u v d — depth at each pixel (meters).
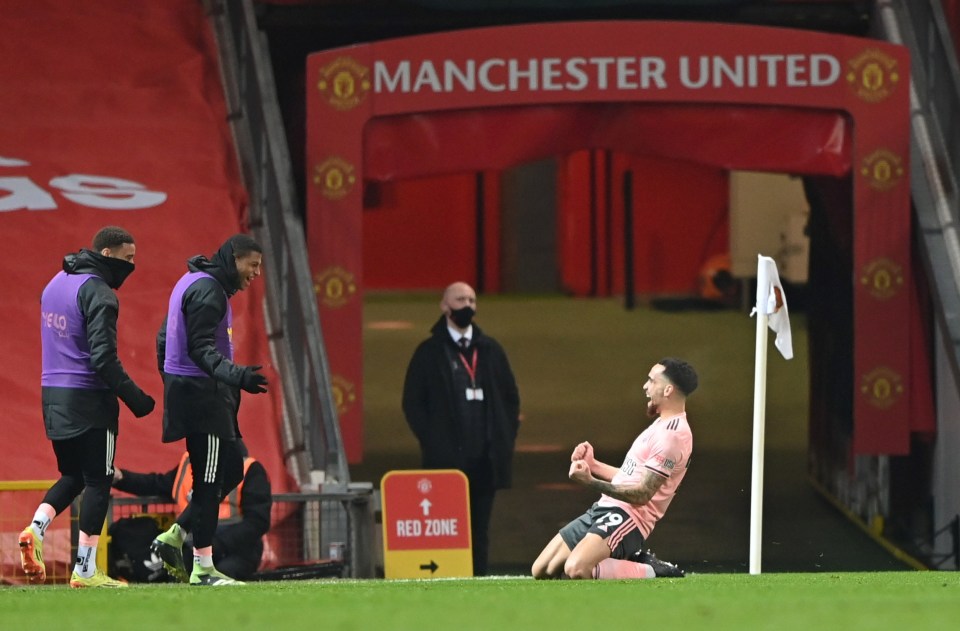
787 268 97.31
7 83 48.12
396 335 100.56
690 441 29.23
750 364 85.25
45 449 39.47
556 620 14.98
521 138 47.44
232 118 49.41
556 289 129.50
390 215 132.00
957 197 47.88
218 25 51.25
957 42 51.59
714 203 122.06
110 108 48.16
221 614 16.12
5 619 15.73
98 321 26.16
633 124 47.53
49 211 45.12
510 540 49.28
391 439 66.44
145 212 45.59
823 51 47.16
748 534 49.62
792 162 47.66
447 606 17.09
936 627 14.02
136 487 34.12
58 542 34.91
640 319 106.44
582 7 50.47
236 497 34.56
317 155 46.72
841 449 53.03
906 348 47.34
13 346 42.03
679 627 14.16
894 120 47.22
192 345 26.23
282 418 42.62
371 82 46.81
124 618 15.71
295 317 44.38
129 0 51.03
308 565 36.41
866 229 47.34
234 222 46.38
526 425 69.31
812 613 15.64
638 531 29.45
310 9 51.25
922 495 49.25
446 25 52.00
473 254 132.38
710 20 52.12
